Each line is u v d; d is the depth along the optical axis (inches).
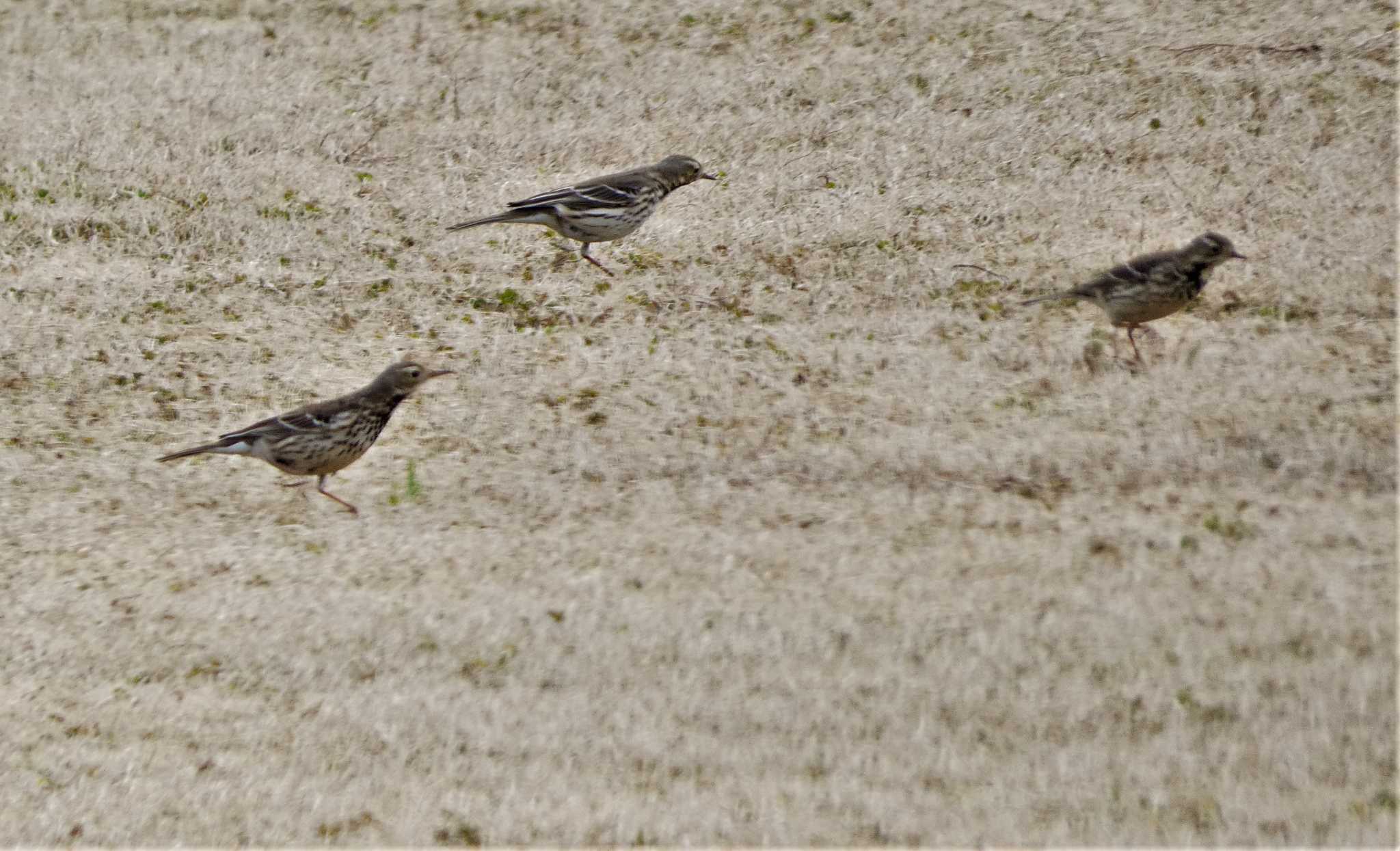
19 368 693.9
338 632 482.9
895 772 399.5
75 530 560.1
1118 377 631.2
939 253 755.4
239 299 756.6
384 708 447.2
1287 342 653.3
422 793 412.5
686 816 390.9
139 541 549.6
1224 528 498.0
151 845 405.7
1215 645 434.9
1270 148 806.5
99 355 703.1
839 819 384.2
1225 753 393.7
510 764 418.9
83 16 1021.8
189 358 698.8
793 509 537.3
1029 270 734.5
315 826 405.7
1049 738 405.4
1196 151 811.4
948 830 376.5
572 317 721.6
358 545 534.9
